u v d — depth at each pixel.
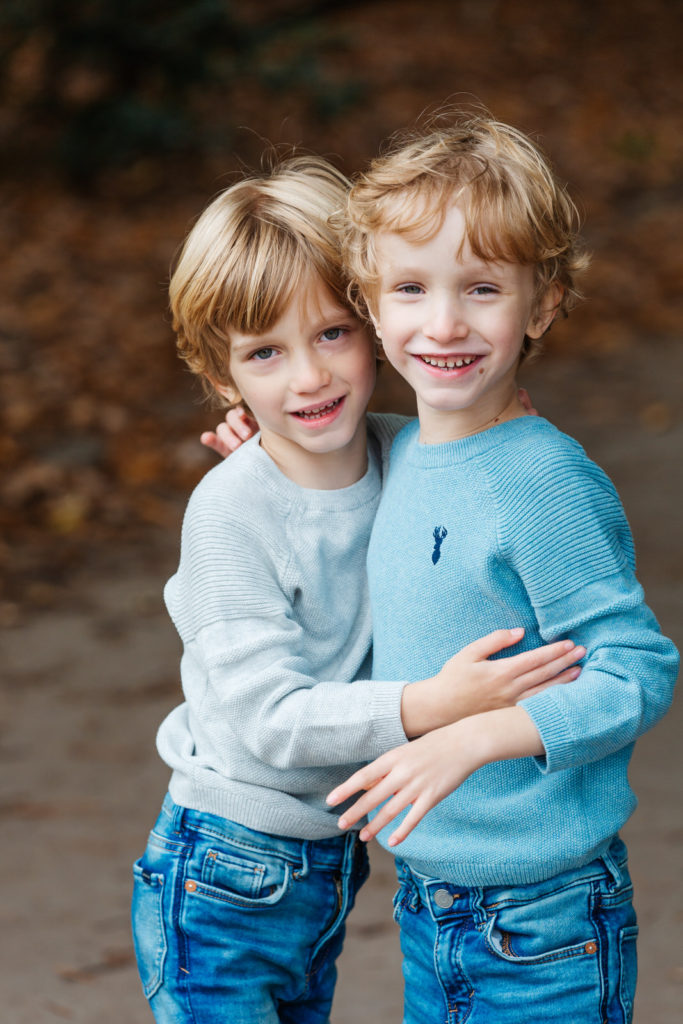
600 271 11.27
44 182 12.00
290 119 13.25
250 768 2.15
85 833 4.24
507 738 1.84
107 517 6.95
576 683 1.88
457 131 2.09
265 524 2.16
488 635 1.92
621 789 2.06
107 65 11.78
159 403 8.38
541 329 2.12
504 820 2.03
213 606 2.11
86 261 10.66
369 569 2.17
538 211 1.98
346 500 2.22
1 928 3.71
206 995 2.19
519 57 16.50
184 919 2.19
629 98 15.78
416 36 16.70
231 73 12.17
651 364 9.41
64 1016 3.27
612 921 2.06
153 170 12.17
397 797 1.84
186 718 2.35
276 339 2.14
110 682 5.34
